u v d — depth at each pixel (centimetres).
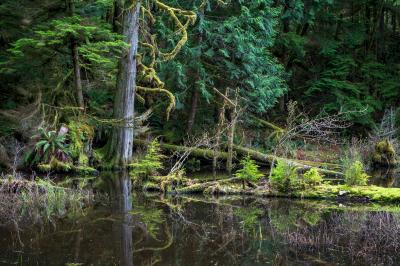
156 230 813
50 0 1616
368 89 2403
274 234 793
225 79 1902
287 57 2466
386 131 1966
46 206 1009
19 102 1769
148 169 1309
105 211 969
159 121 2005
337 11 2620
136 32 1595
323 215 938
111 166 1580
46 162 1495
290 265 628
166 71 1784
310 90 2331
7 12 1627
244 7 1750
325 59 2548
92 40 1602
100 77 1773
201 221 888
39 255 667
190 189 1203
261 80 1841
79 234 780
